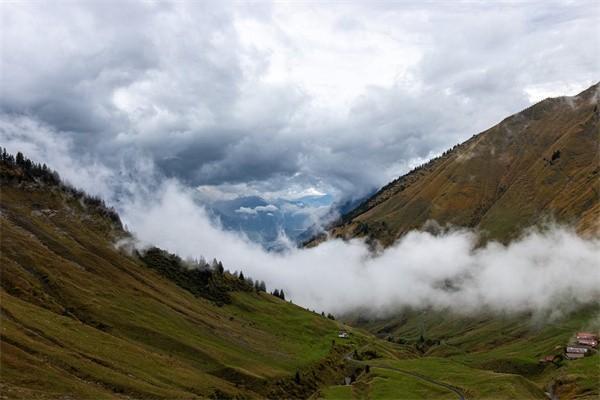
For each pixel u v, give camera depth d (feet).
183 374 546.67
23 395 314.76
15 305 529.04
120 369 470.80
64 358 424.46
